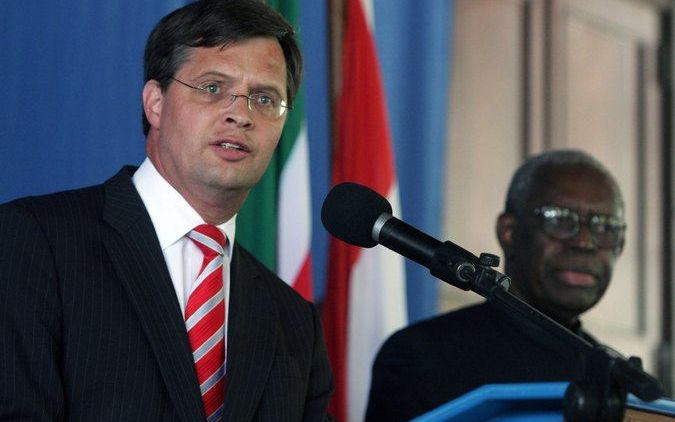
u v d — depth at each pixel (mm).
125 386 4703
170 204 5227
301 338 5523
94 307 4781
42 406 4531
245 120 5094
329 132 9164
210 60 5160
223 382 5070
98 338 4738
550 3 12211
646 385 3160
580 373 3359
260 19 5266
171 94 5215
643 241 13453
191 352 4949
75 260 4852
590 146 12734
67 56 7258
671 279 13680
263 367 5168
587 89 12711
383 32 9586
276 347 5320
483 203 11367
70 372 4680
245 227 7934
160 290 4965
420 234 4117
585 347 3344
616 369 3227
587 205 7184
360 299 8633
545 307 7207
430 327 6996
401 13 9766
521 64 11898
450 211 10969
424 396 6707
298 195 8078
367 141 8828
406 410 6734
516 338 6902
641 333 13328
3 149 6934
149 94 5391
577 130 12539
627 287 13227
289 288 5738
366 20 8953
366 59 8906
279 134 5305
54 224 4922
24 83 7051
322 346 5672
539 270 7172
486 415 3605
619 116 13164
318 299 8867
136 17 7605
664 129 13773
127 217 5102
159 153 5289
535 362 6793
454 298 11000
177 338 4898
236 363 5078
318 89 9086
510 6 11812
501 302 3697
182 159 5129
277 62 5293
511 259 7398
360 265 8664
